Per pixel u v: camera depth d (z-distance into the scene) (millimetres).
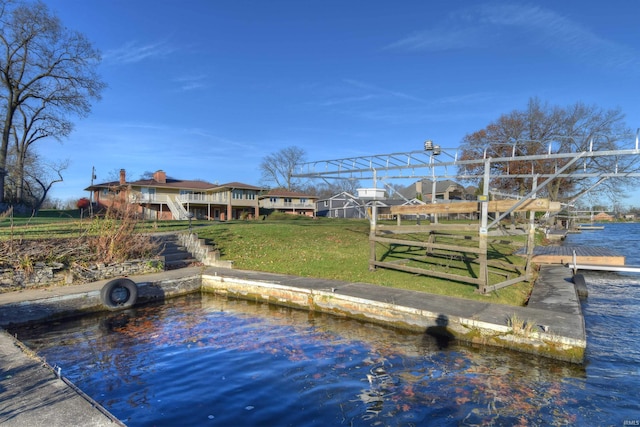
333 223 29891
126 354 7184
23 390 4594
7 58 34406
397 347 7453
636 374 6266
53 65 36500
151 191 49094
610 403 5320
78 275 11766
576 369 6430
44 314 9672
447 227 10805
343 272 12609
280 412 5047
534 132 36656
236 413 5023
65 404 4242
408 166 14250
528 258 11969
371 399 5387
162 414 5000
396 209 12359
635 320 9555
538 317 7785
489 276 12242
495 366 6539
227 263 14391
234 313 10242
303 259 14484
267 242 17109
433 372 6289
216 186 55719
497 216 12820
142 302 11625
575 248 20750
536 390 5676
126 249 13211
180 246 16297
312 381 5965
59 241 12562
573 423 4816
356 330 8594
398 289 10430
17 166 39781
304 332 8453
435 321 8094
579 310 8508
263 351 7262
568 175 10516
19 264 10891
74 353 7273
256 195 55844
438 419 4855
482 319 7594
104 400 5383
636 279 15172
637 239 36156
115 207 14328
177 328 8883
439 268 12766
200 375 6199
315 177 18375
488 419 4871
